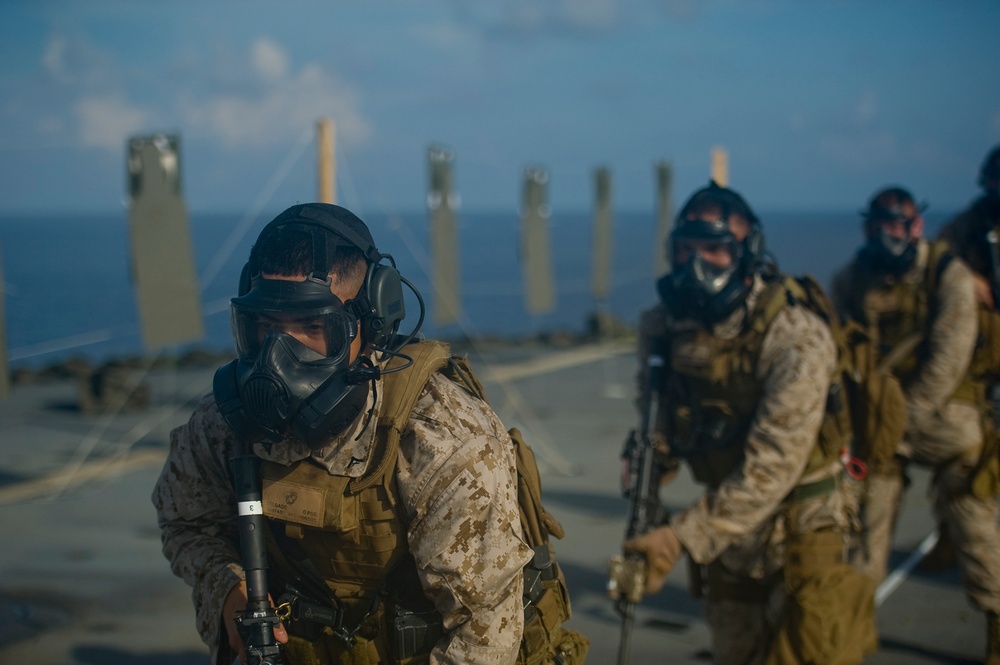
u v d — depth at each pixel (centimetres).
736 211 308
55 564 489
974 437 398
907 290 418
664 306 337
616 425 859
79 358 1211
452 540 178
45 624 410
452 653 182
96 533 545
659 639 409
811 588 295
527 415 899
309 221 188
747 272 308
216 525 211
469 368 209
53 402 962
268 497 190
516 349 1423
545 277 841
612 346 1462
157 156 581
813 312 318
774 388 297
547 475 683
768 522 308
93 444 771
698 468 328
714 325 309
